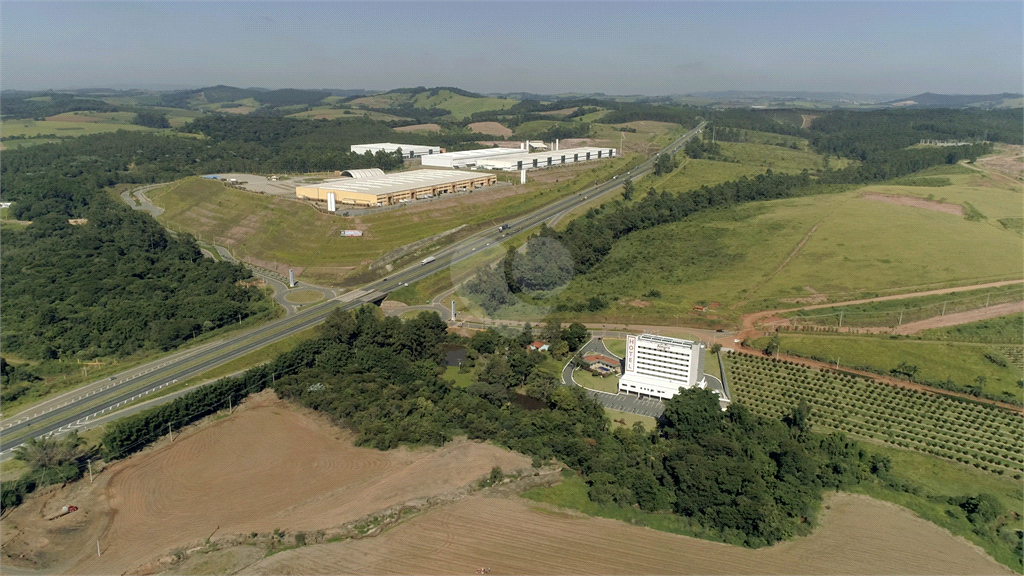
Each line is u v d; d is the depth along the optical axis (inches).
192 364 7175.2
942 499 5002.5
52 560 4185.5
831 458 5442.9
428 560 4188.0
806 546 4414.4
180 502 4795.8
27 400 6417.3
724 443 5310.0
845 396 6614.2
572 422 5915.4
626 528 4566.9
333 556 4217.5
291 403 6397.6
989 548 4411.9
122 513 4665.4
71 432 5629.9
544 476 5147.6
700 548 4365.2
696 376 6722.4
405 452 5502.0
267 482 5068.9
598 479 4977.9
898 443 5826.8
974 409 6343.5
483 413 6033.5
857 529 4596.5
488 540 4389.8
